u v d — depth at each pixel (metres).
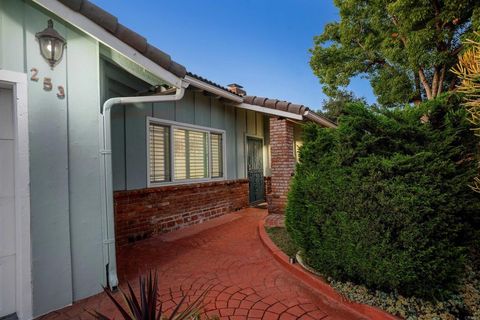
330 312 2.71
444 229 2.49
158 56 3.17
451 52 7.21
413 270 2.40
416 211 2.37
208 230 6.03
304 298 2.99
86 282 3.05
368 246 2.60
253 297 3.02
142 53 3.10
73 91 2.98
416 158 2.48
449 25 6.88
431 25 6.48
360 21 9.84
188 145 6.63
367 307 2.63
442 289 2.52
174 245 4.96
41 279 2.68
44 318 2.63
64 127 2.90
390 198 2.50
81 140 3.05
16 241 2.63
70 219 2.94
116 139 4.98
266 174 10.12
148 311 1.67
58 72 2.86
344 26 10.24
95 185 3.16
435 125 2.79
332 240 2.99
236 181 8.27
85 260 3.05
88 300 2.98
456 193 2.53
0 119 2.63
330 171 3.04
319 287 3.17
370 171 2.62
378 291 2.75
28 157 2.62
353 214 2.73
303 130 3.82
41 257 2.69
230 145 8.15
